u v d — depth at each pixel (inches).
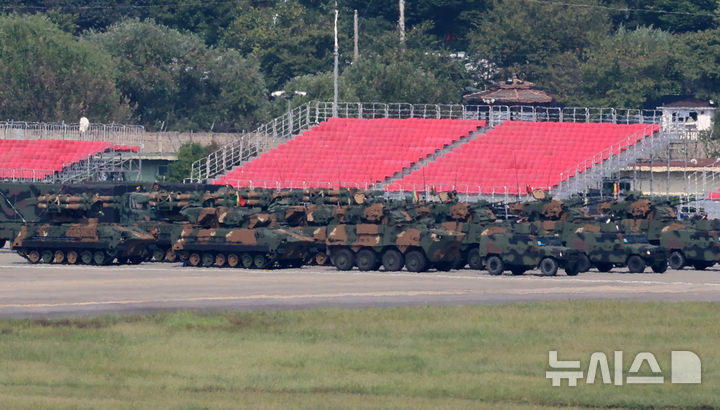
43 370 4913.9
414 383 4687.5
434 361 5088.6
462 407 4313.5
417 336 5639.8
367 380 4741.6
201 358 5142.7
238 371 4904.0
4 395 4448.8
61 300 6889.8
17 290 7450.8
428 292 7332.7
